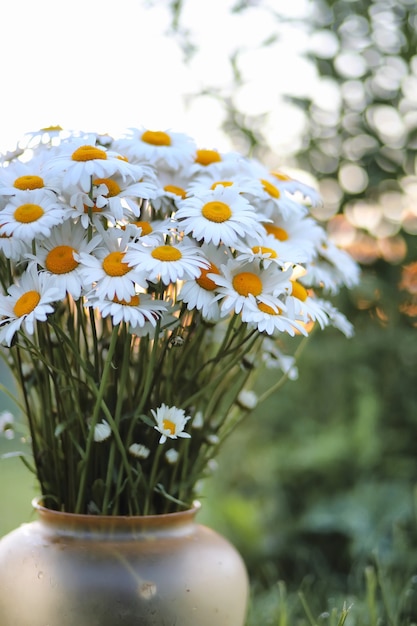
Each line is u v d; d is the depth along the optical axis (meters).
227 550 0.95
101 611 0.88
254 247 0.90
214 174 0.96
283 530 1.58
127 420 0.92
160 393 0.92
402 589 1.33
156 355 0.91
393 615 1.22
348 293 1.56
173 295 0.95
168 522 0.92
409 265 1.56
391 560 1.39
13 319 0.86
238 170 0.97
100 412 0.91
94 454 0.92
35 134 0.97
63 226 0.88
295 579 1.50
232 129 1.57
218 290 0.87
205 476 0.95
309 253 0.94
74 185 0.88
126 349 0.88
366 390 1.58
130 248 0.86
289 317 0.88
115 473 0.92
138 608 0.88
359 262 1.59
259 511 1.63
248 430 1.72
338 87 1.56
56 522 0.92
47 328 0.90
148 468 0.92
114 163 0.87
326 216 1.60
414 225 1.56
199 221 0.87
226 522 1.57
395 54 1.54
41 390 0.93
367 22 1.54
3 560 0.92
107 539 0.90
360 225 1.59
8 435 1.01
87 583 0.88
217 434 0.96
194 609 0.90
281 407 1.68
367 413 1.55
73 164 0.87
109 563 0.89
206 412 0.96
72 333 0.90
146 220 0.94
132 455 0.90
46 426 0.93
